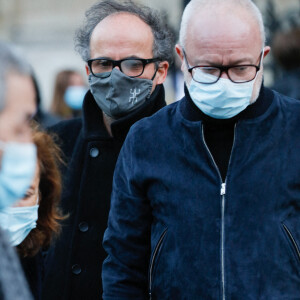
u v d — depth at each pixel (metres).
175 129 5.45
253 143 5.26
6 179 3.74
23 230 5.36
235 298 5.11
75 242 6.56
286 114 5.35
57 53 30.19
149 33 6.61
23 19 31.06
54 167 5.84
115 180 5.79
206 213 5.24
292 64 8.69
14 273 3.68
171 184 5.36
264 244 5.14
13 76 3.61
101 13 6.77
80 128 6.97
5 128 3.61
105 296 5.67
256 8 5.33
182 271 5.25
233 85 5.15
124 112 6.51
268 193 5.20
